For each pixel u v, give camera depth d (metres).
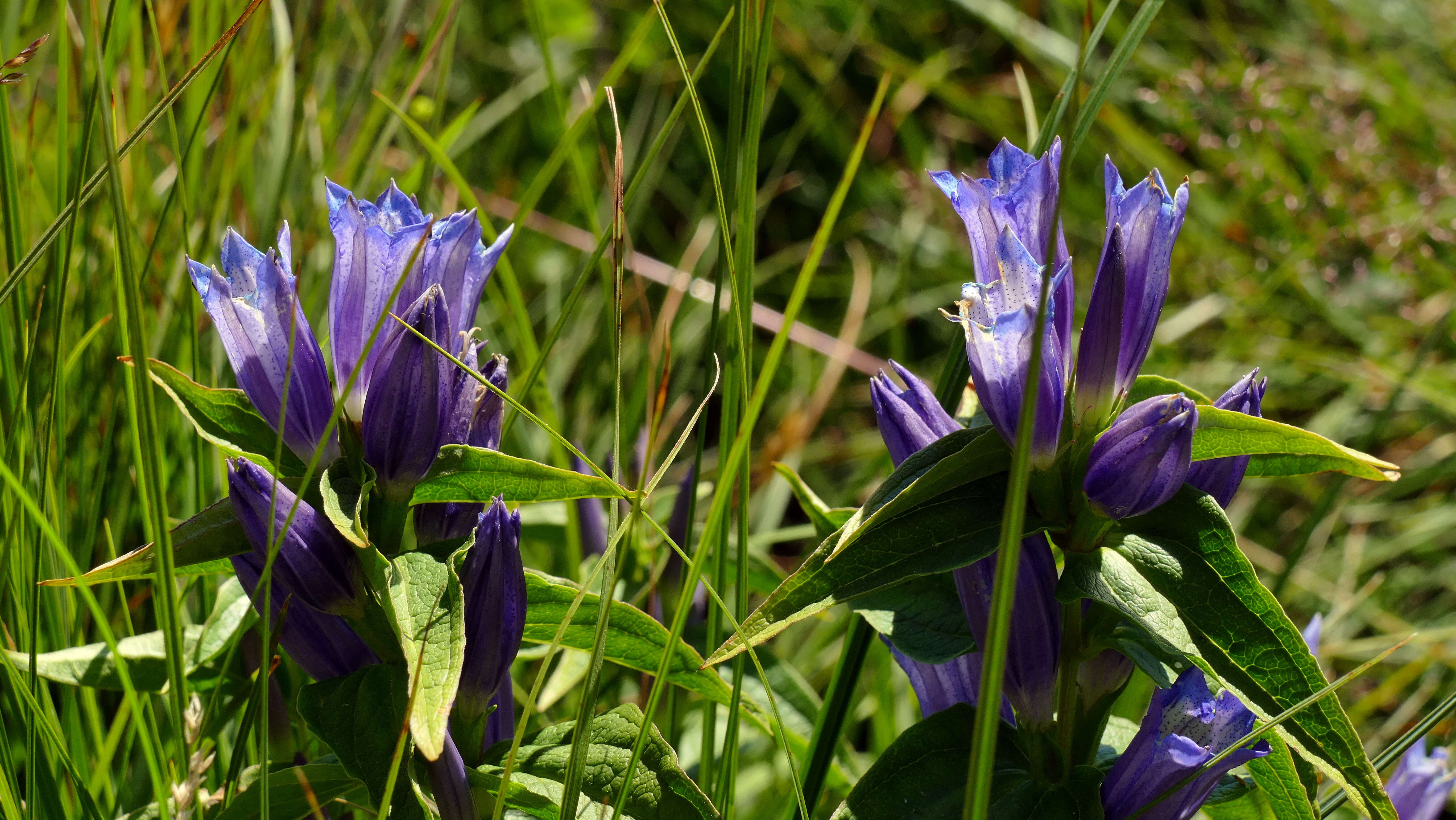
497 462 0.65
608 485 0.65
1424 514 1.27
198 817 0.68
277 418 0.65
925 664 0.68
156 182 0.98
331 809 0.72
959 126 1.69
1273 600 0.63
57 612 0.76
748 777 0.95
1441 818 0.90
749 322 0.72
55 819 0.70
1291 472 0.66
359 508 0.63
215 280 0.64
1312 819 0.65
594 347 1.27
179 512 0.83
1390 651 0.63
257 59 0.97
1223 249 1.50
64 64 0.77
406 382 0.64
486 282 0.66
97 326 0.77
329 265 0.98
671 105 1.63
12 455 0.72
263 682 0.64
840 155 1.70
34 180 0.83
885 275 1.62
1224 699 0.65
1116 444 0.63
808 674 1.09
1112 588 0.63
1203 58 1.68
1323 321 1.46
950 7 1.83
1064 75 1.64
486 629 0.65
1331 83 1.51
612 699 0.83
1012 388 0.63
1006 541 0.59
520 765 0.66
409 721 0.61
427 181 0.90
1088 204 1.62
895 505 0.63
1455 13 1.73
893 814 0.65
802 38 1.69
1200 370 1.43
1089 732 0.66
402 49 1.08
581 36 1.72
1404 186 1.46
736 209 0.72
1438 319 1.11
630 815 0.65
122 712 0.75
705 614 0.80
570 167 1.56
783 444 1.21
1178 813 0.65
